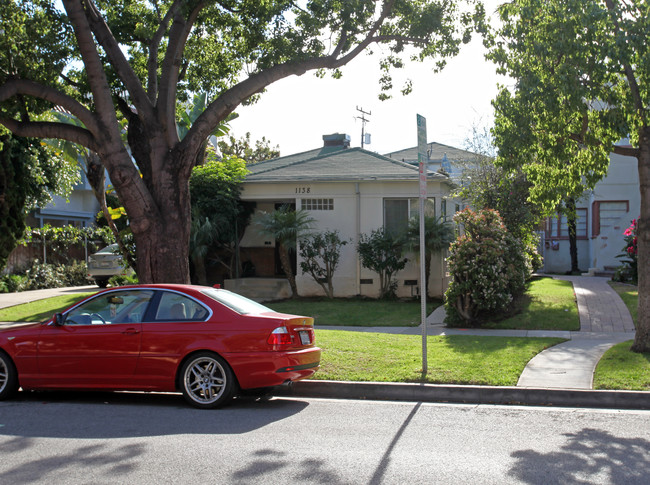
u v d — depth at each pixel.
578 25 9.49
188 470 5.26
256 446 5.98
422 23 12.19
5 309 17.86
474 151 20.86
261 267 22.06
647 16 9.43
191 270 20.64
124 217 20.19
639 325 9.95
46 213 27.95
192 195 19.84
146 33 11.59
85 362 7.89
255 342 7.54
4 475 5.14
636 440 6.21
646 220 9.91
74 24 10.05
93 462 5.49
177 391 7.88
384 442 6.15
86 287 25.09
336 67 12.00
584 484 4.94
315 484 4.92
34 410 7.62
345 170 20.47
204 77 14.08
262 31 12.10
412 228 18.28
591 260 25.30
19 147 20.45
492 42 10.65
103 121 10.34
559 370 9.12
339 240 19.42
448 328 14.30
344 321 15.37
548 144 10.35
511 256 15.16
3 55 10.88
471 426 6.81
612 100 9.81
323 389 8.57
